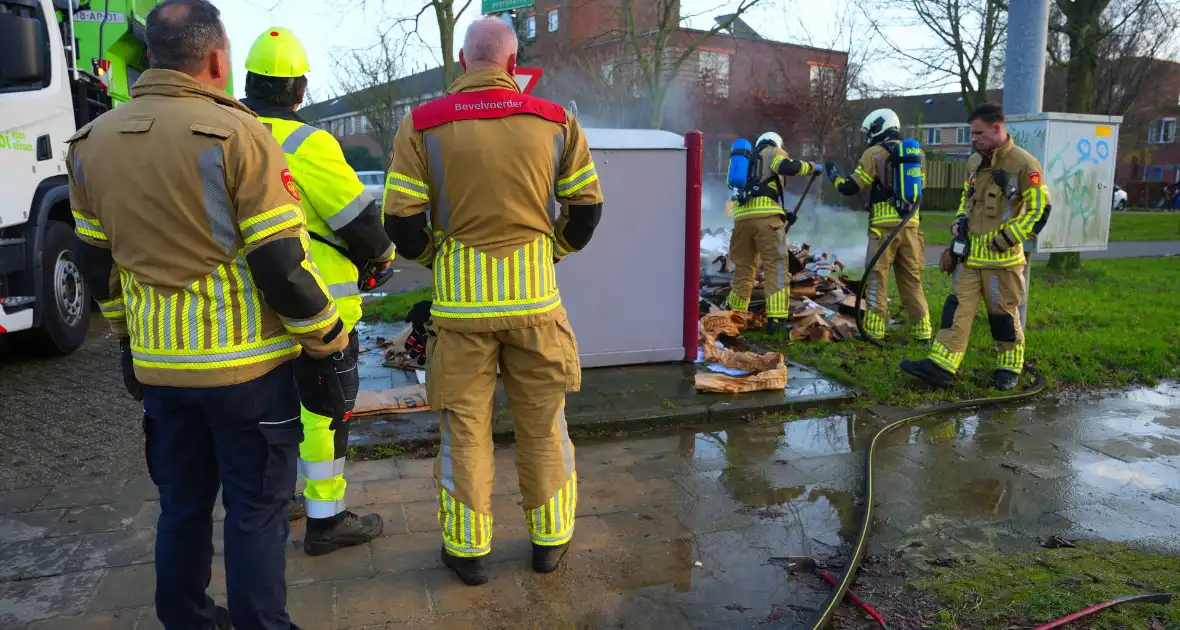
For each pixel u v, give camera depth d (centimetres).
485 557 299
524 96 279
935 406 512
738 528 345
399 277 1151
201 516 233
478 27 279
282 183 213
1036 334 691
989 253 528
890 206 666
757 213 677
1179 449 445
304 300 214
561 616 278
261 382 221
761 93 2452
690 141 565
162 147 207
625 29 1498
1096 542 334
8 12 537
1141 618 272
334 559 315
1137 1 1650
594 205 293
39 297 582
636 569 310
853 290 807
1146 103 3809
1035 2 618
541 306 283
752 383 525
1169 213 3769
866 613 280
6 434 454
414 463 414
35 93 579
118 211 211
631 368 579
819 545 330
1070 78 1313
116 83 771
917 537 338
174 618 237
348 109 4456
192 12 216
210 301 213
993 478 402
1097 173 623
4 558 313
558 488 301
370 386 539
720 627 272
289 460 231
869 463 408
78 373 590
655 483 393
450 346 286
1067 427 483
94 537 331
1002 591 292
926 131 5281
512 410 301
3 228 553
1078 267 1184
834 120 2269
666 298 582
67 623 270
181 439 226
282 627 233
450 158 269
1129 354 632
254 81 286
